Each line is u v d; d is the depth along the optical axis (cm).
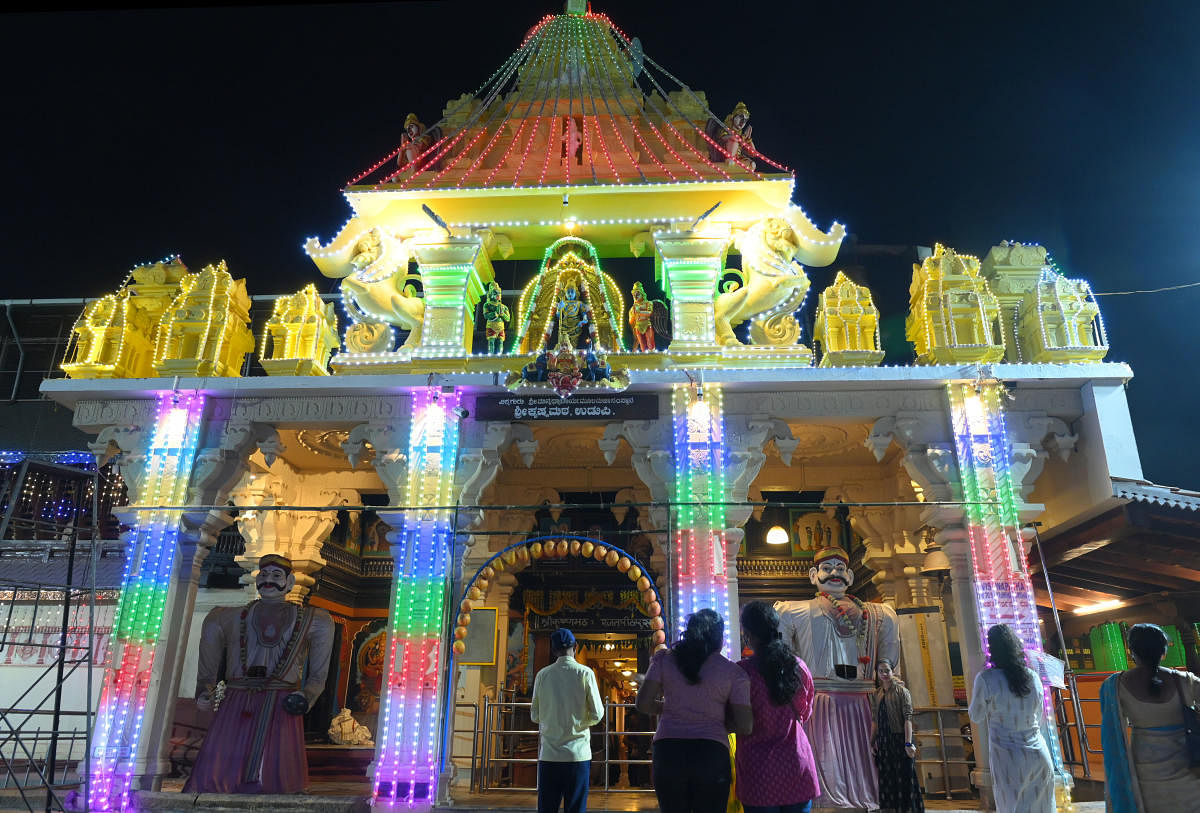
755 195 991
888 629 753
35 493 1309
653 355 937
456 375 881
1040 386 872
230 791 774
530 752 1243
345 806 748
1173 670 539
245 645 823
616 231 1043
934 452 846
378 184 1026
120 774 772
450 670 781
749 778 446
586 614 1288
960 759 937
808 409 876
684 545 831
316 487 1202
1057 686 723
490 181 1034
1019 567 809
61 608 1238
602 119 1126
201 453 885
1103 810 743
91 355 934
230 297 976
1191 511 786
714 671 442
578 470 1213
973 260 945
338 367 954
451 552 841
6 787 883
